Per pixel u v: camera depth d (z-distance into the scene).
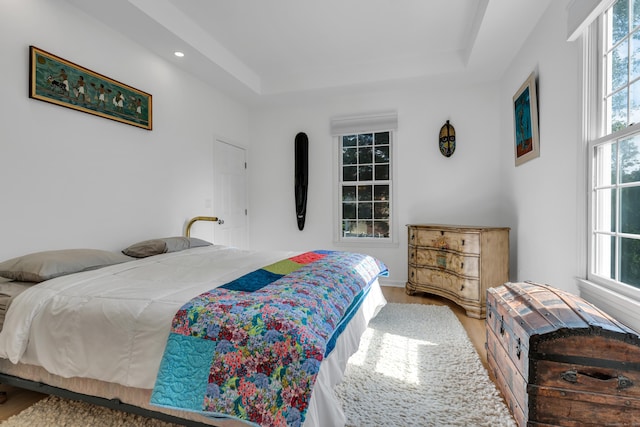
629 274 1.55
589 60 1.82
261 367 1.08
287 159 4.61
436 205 4.00
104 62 2.53
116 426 1.41
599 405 1.23
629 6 1.54
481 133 3.83
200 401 1.10
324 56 3.60
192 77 3.53
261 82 4.15
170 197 3.21
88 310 1.36
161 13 2.56
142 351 1.24
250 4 2.66
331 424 1.21
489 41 2.87
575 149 2.01
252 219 4.71
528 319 1.42
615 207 1.66
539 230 2.61
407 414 1.50
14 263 1.75
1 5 1.90
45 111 2.13
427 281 3.48
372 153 4.34
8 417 1.51
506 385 1.58
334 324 1.35
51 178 2.17
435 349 2.19
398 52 3.51
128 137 2.75
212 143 3.87
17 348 1.39
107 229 2.56
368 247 4.29
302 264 2.16
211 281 1.68
